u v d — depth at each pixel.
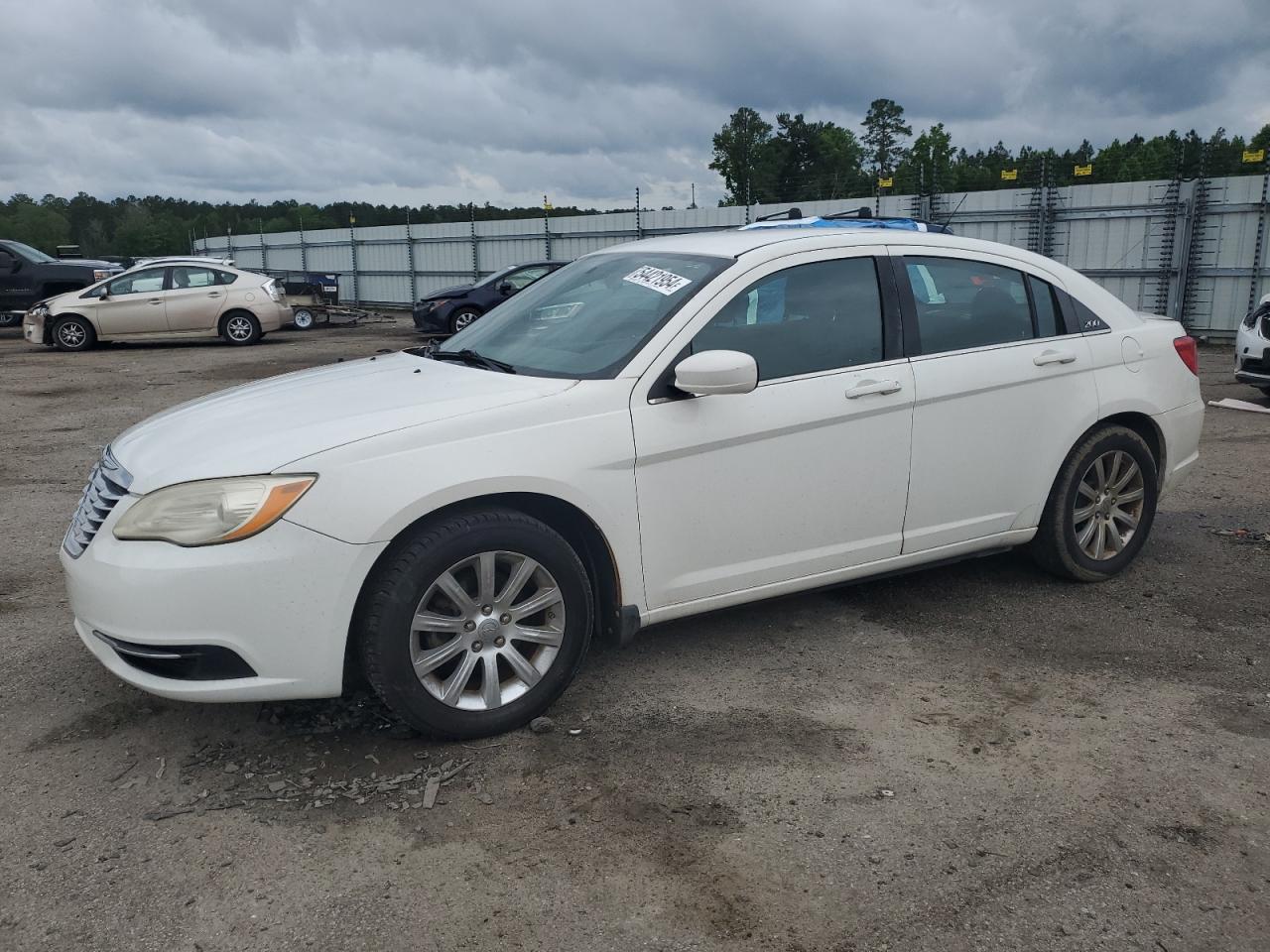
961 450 4.16
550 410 3.35
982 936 2.38
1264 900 2.50
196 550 2.95
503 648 3.33
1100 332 4.61
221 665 3.01
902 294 4.07
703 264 3.88
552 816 2.89
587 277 4.29
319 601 3.02
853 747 3.27
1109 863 2.65
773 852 2.71
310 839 2.79
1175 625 4.29
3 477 7.58
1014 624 4.32
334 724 3.44
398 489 3.06
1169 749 3.24
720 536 3.68
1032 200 18.48
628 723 3.45
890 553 4.10
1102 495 4.68
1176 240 16.88
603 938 2.39
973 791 3.00
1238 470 7.17
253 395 3.78
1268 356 9.65
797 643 4.14
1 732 3.42
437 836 2.80
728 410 3.61
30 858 2.72
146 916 2.48
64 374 14.48
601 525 3.41
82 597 3.12
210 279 18.73
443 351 4.22
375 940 2.39
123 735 3.39
